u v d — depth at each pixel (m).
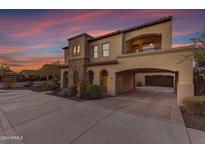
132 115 7.00
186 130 4.99
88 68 17.81
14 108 8.63
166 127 5.30
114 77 14.48
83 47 18.38
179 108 8.65
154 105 9.57
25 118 6.51
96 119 6.32
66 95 14.15
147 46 14.74
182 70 9.76
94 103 10.23
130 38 15.02
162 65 10.80
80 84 13.87
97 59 17.95
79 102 10.65
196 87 10.53
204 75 9.96
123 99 12.16
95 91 12.67
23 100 11.59
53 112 7.61
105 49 17.31
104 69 15.52
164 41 12.44
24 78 39.34
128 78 19.03
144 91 19.12
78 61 19.06
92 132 4.81
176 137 4.41
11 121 6.08
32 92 17.84
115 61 14.12
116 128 5.20
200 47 8.50
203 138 4.34
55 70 26.97
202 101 6.96
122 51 15.25
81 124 5.64
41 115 7.02
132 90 20.31
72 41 20.22
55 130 5.01
